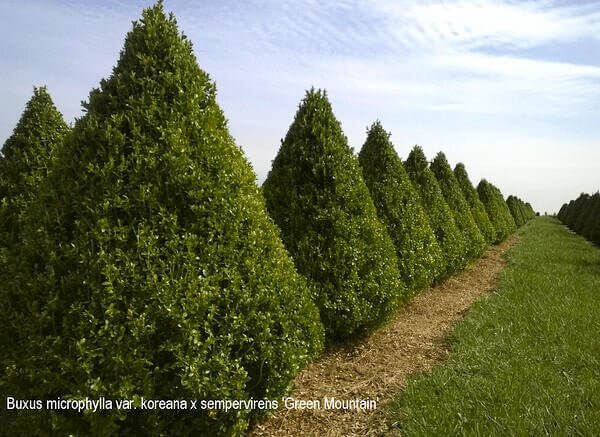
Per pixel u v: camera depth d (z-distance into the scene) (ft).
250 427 14.89
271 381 13.21
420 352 22.88
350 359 21.53
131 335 10.93
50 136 23.35
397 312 29.99
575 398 16.40
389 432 14.89
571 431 14.12
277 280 13.98
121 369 10.78
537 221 191.21
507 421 14.65
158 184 12.05
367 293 22.17
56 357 10.50
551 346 22.16
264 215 14.66
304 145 22.76
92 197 11.47
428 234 33.73
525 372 18.71
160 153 12.27
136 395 10.79
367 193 24.14
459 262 42.34
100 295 10.87
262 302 13.24
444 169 52.47
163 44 13.35
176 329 11.39
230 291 12.47
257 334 12.82
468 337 23.90
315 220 21.71
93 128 12.01
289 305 14.23
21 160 22.36
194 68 13.78
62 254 11.14
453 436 14.05
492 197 84.28
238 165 14.03
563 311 28.37
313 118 23.13
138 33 13.35
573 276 41.98
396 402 16.60
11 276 11.50
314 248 21.39
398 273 25.11
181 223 12.27
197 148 12.89
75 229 11.35
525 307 29.94
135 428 11.66
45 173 22.31
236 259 12.90
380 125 33.04
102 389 10.59
